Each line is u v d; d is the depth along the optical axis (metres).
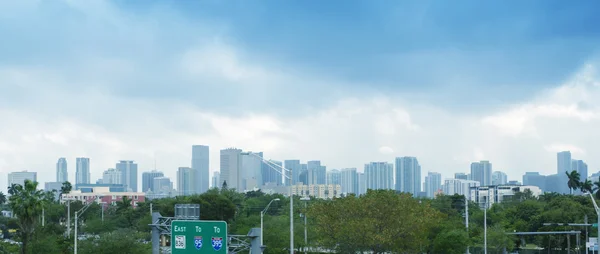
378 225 60.38
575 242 116.56
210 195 114.06
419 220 61.72
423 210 66.06
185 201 117.06
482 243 91.00
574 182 157.12
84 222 131.75
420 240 64.69
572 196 145.00
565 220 114.50
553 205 123.38
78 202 146.75
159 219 47.81
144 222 111.69
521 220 120.75
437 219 75.06
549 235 111.56
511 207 137.62
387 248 62.59
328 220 62.81
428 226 71.25
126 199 143.50
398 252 62.81
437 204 117.12
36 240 76.12
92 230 112.44
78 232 119.50
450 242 76.69
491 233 90.62
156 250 46.78
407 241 62.34
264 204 148.88
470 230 89.62
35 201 70.06
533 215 123.06
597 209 53.31
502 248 93.94
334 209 63.50
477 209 140.88
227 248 42.78
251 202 148.88
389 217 60.22
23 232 70.19
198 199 111.69
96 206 150.00
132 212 129.25
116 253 67.44
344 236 60.09
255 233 43.47
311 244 79.81
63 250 79.25
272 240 80.50
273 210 146.38
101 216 133.50
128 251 67.69
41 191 71.50
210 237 42.66
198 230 43.00
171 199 135.38
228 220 111.62
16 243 98.44
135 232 83.25
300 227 85.69
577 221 112.50
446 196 133.88
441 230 79.12
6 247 83.31
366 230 58.69
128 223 123.62
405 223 60.47
